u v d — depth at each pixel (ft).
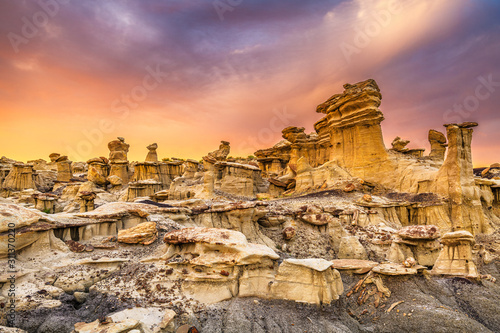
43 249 54.44
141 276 52.42
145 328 39.32
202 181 173.47
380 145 140.56
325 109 171.94
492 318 50.67
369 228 96.89
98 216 69.67
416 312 48.96
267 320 46.96
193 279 52.19
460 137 110.83
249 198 163.94
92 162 224.53
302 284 51.90
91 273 52.06
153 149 215.92
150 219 74.69
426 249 78.74
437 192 111.65
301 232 94.99
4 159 244.01
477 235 102.53
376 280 58.59
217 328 44.47
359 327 49.34
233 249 55.67
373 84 144.97
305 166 164.86
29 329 38.47
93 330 36.45
